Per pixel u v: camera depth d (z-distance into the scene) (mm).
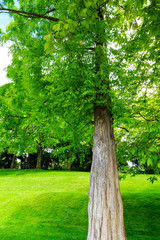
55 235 9523
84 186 21062
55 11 7715
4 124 7750
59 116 8047
